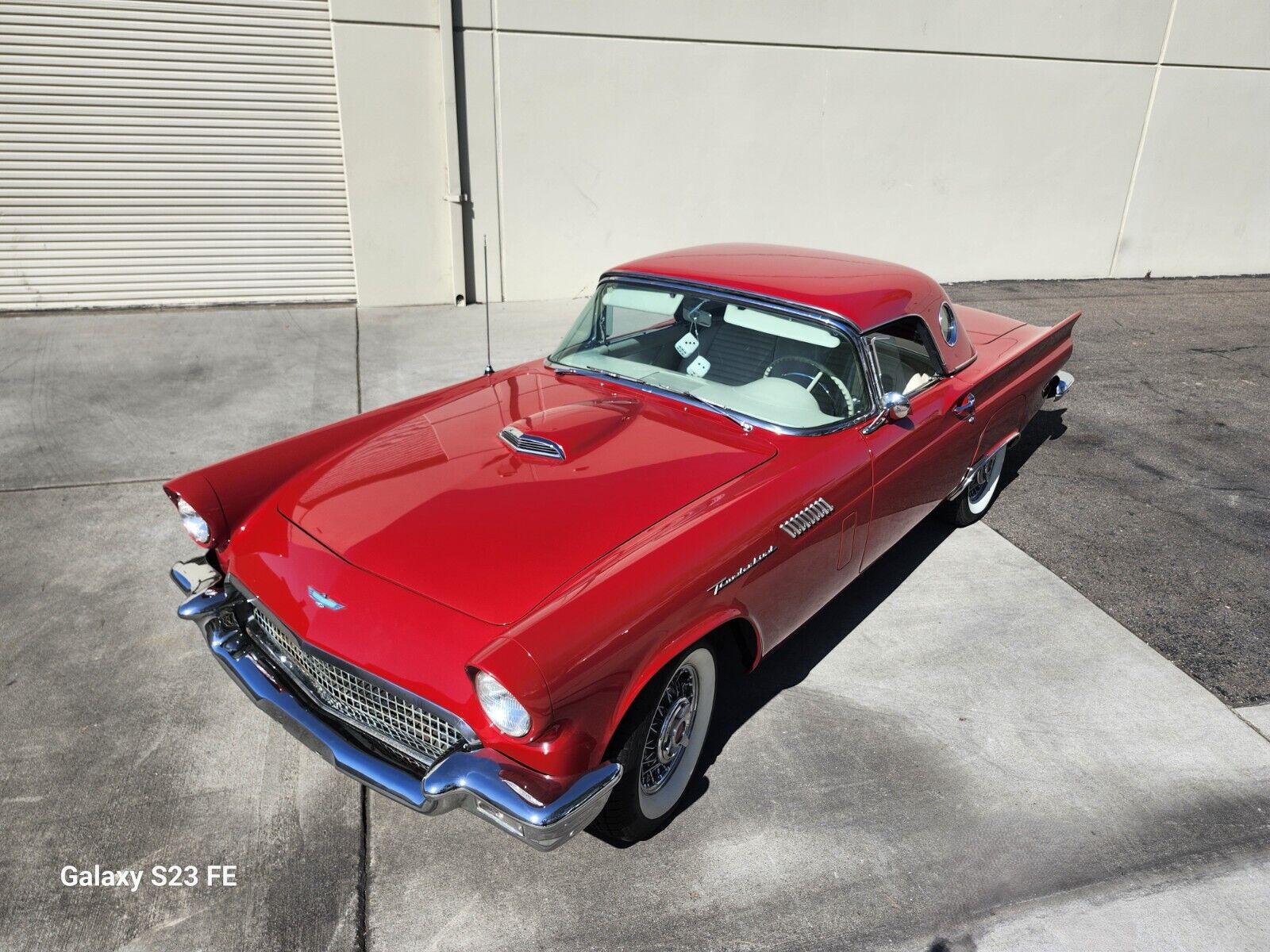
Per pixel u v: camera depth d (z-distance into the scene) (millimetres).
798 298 3541
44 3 7152
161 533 4508
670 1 8375
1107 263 11352
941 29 9344
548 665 2164
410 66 7922
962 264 10695
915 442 3717
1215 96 10773
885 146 9703
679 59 8625
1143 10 9969
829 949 2479
